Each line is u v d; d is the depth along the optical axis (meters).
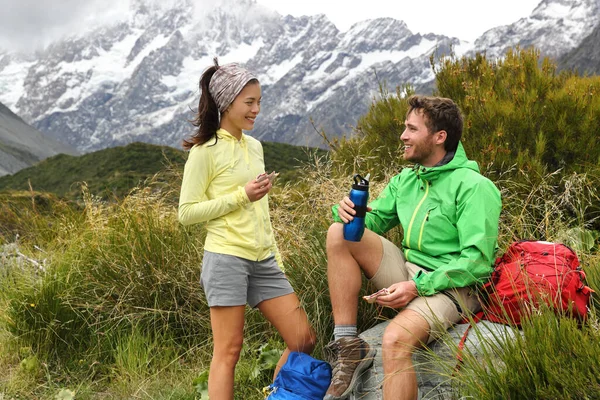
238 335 3.45
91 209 5.85
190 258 4.94
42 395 4.20
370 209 3.46
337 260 3.46
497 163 5.60
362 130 7.06
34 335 4.74
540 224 4.77
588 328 2.89
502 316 3.21
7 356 4.65
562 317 2.81
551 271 3.13
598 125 5.64
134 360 4.34
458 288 3.32
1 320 4.96
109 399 4.11
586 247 4.61
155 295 4.85
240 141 3.50
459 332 3.26
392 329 3.09
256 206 3.47
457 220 3.38
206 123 3.42
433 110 3.40
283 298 3.57
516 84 6.37
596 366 2.46
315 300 4.11
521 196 5.32
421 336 3.10
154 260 4.92
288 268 4.46
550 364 2.52
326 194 4.96
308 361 3.35
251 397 3.92
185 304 4.85
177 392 4.05
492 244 3.24
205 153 3.38
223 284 3.37
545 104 5.92
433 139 3.43
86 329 4.82
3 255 6.19
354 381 3.26
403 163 6.21
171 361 4.40
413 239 3.50
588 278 3.55
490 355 2.96
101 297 4.81
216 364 3.44
